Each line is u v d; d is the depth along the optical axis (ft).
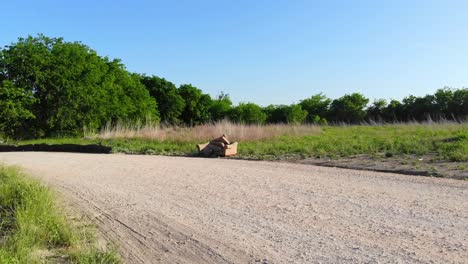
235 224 21.65
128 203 27.07
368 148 53.67
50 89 137.49
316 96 190.08
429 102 150.10
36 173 42.01
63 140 99.66
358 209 23.93
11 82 129.80
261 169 42.93
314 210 24.04
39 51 138.31
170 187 32.86
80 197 29.09
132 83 181.06
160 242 19.08
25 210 20.92
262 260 16.43
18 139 135.85
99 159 57.88
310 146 58.54
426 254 16.33
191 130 84.17
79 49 149.28
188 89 227.20
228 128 79.05
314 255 16.71
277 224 21.39
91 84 147.02
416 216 21.95
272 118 174.40
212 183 34.40
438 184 30.83
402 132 76.18
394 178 34.35
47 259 16.47
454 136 58.13
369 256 16.34
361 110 176.55
